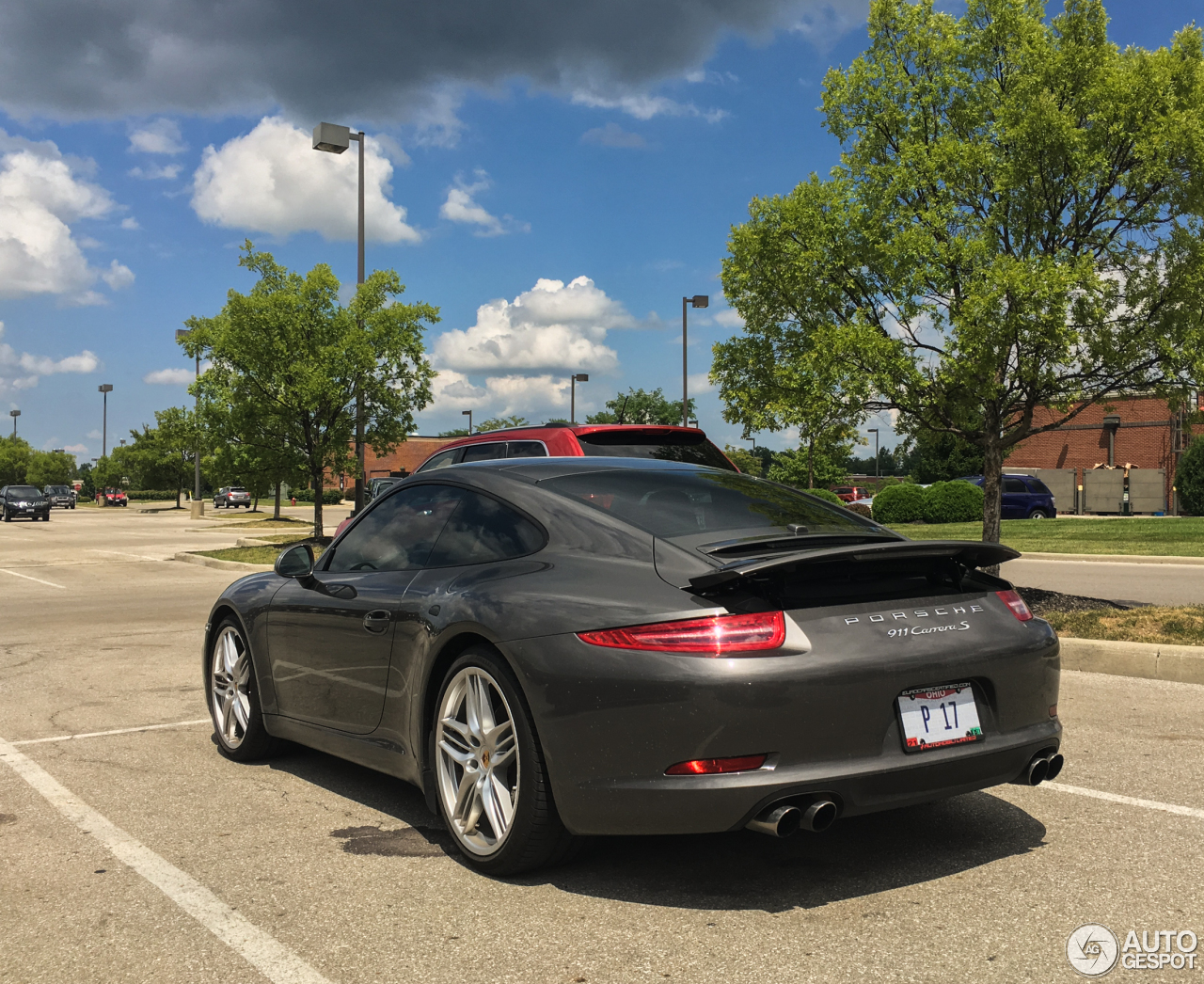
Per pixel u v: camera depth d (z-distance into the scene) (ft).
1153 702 20.76
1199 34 29.22
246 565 60.29
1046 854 12.06
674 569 10.89
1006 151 31.27
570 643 10.77
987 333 28.35
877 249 30.94
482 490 13.62
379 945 9.74
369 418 73.72
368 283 70.79
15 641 31.83
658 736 10.11
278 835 13.17
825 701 10.17
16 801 14.82
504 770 11.75
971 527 86.63
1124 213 30.25
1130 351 29.43
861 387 30.58
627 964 9.24
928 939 9.71
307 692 15.38
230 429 73.51
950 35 31.94
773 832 9.87
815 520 13.30
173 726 19.86
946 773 10.79
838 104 33.22
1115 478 125.90
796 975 8.98
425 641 12.60
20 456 350.84
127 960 9.52
